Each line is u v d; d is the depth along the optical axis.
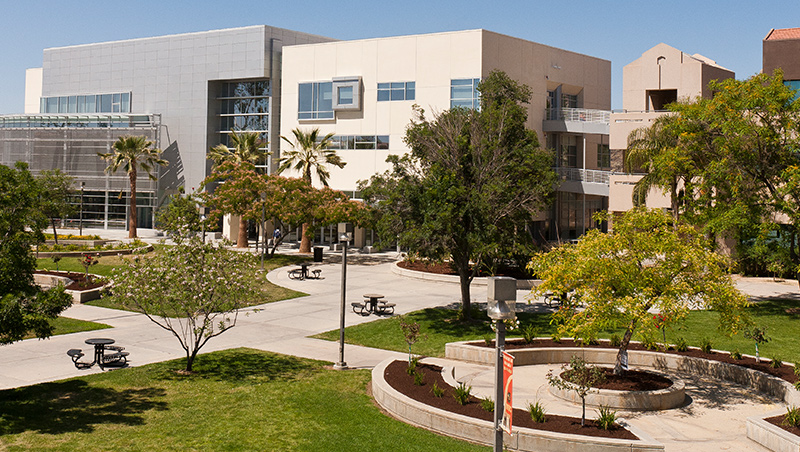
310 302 30.64
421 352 21.66
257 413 14.41
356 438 13.03
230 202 42.69
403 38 53.59
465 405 14.47
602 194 53.03
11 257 14.55
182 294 17.09
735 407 15.72
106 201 68.94
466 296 26.16
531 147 29.75
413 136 29.69
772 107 26.09
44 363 18.62
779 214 33.31
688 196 29.98
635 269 16.17
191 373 17.88
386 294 32.62
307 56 57.50
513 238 26.56
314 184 56.84
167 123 68.31
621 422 13.46
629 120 42.78
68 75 74.62
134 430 13.05
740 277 36.16
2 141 72.75
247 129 66.31
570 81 58.34
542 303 29.94
